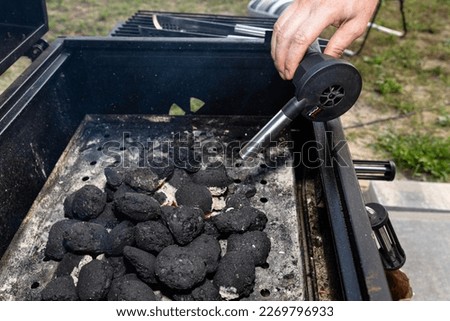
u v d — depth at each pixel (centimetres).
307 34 79
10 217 101
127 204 90
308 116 89
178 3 384
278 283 88
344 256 76
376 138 235
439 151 221
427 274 141
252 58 130
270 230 99
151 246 89
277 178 114
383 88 273
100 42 128
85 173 117
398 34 347
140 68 134
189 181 111
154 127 135
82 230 90
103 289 83
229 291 83
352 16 83
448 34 354
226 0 389
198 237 92
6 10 127
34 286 89
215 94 139
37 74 116
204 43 127
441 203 166
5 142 100
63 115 129
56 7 368
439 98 271
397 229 156
